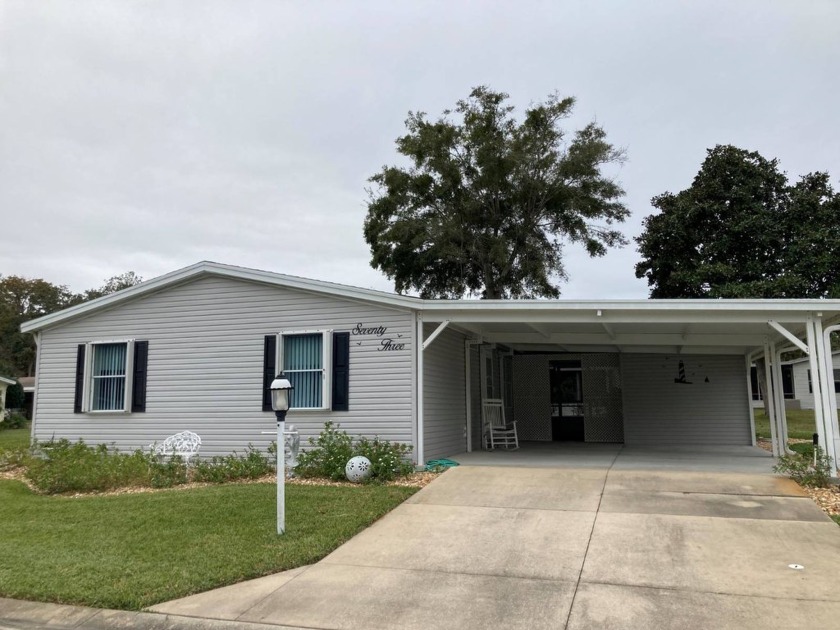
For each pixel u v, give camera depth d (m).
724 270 21.72
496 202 26.98
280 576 5.93
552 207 27.41
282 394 7.21
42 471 10.63
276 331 12.18
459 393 13.58
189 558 6.32
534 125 26.98
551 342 14.66
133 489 9.98
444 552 6.52
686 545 6.48
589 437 17.80
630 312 10.44
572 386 18.14
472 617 4.96
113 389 13.34
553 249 28.19
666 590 5.38
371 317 11.56
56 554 6.56
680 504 8.00
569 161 26.39
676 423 17.06
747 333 12.72
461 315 11.12
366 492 8.94
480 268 28.28
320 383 11.77
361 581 5.77
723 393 16.83
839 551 6.21
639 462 11.66
